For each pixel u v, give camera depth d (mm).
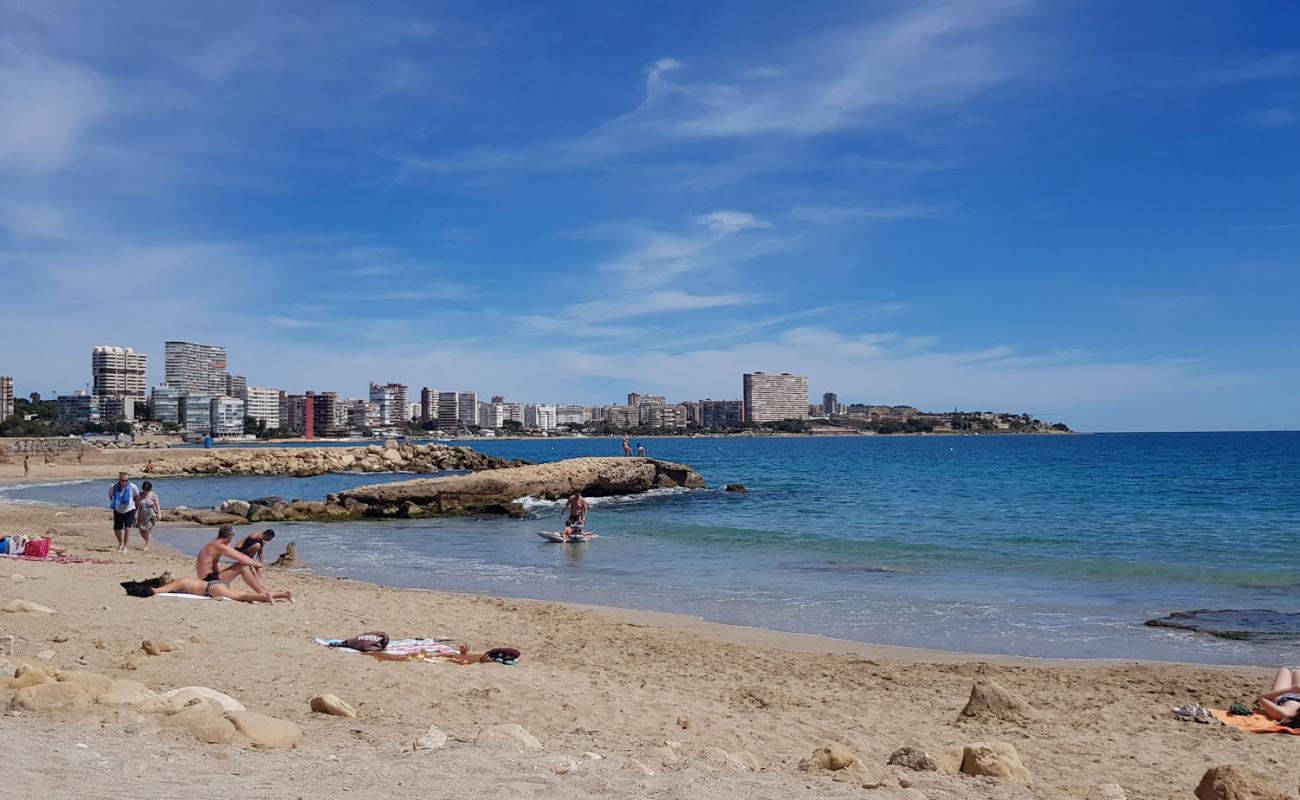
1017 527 29312
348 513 35250
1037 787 6582
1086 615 15422
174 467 70188
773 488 50438
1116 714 9336
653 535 27859
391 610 13820
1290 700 9188
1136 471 65188
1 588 12148
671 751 6824
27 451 88625
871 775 6387
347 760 5500
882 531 28266
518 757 5750
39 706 5891
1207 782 6145
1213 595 17266
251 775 4918
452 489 37531
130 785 4461
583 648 12055
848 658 12117
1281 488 46562
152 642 9133
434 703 8031
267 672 8570
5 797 4020
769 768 6648
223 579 13500
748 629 14219
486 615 14055
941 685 10648
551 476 41688
